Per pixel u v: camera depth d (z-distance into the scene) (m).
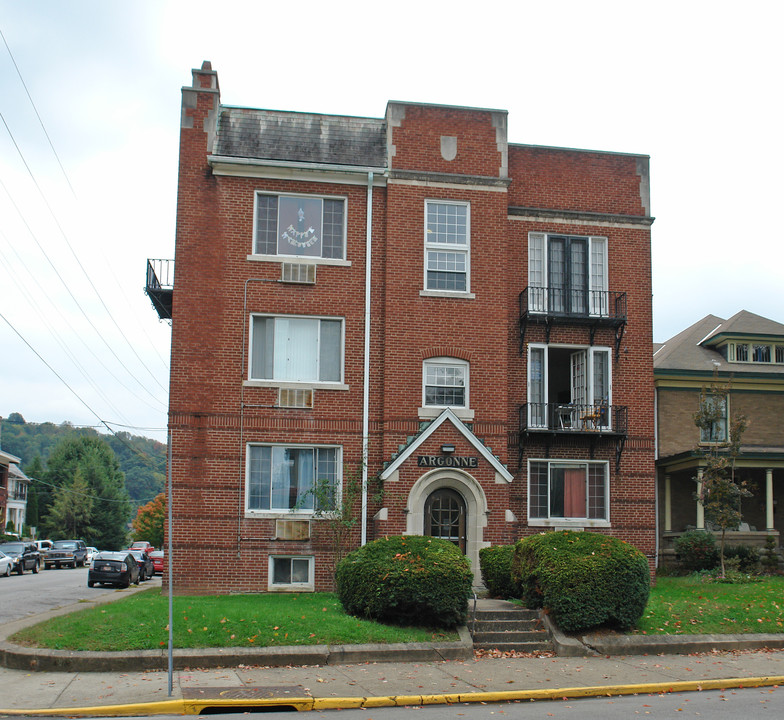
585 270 23.44
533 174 23.53
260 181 21.70
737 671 12.90
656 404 28.64
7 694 10.77
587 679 12.16
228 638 13.14
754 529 27.64
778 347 30.50
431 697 10.91
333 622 14.29
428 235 22.08
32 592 28.05
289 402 21.02
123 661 12.27
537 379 23.00
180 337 20.89
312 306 21.53
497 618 15.45
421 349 21.56
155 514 83.38
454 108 22.61
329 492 20.83
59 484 83.12
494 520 20.83
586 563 14.74
